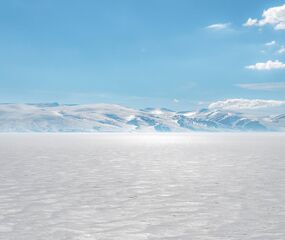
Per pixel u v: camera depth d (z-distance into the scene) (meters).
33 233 12.79
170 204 17.61
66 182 24.81
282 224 13.93
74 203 17.83
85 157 48.25
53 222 14.26
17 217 15.05
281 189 21.89
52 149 69.44
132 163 39.38
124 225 13.86
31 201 18.25
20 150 65.38
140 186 23.12
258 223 14.10
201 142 119.00
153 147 80.62
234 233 12.80
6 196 19.58
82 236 12.45
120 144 99.12
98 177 27.44
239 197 19.38
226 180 25.84
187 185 23.53
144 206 17.19
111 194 20.22
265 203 17.83
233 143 107.69
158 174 29.38
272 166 36.09
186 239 12.16
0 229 13.30
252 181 25.34
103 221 14.43
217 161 42.00
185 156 50.69
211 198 19.14
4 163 38.78
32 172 30.59
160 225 13.87
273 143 106.81
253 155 52.75
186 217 15.09
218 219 14.76
